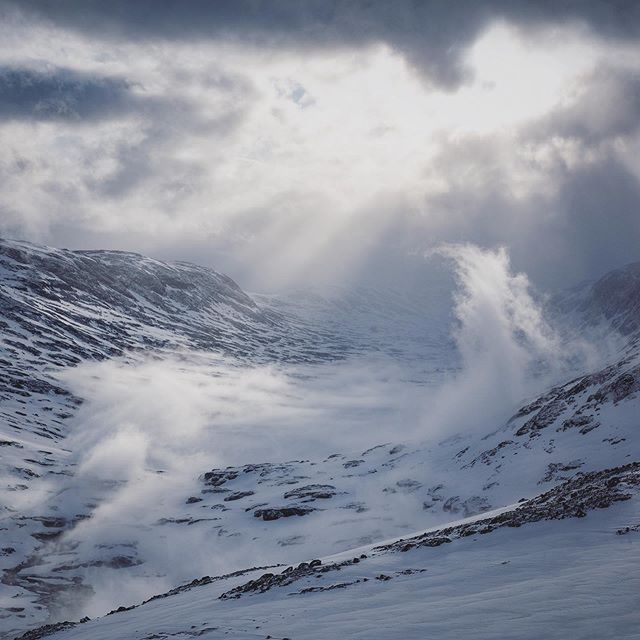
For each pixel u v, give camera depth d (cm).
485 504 7450
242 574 4000
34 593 7850
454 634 1523
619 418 7681
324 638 1661
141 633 2227
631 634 1358
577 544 2428
